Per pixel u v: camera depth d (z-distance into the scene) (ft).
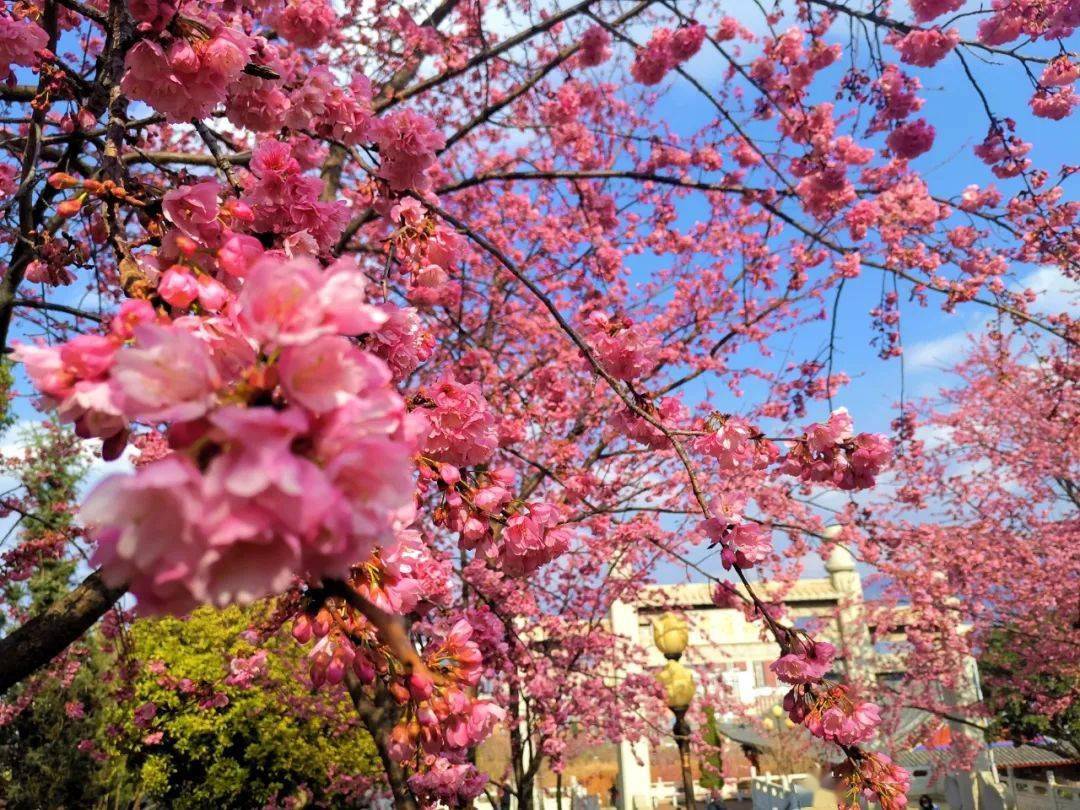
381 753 10.56
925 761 57.26
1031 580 38.01
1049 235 19.01
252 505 2.33
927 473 41.55
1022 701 46.55
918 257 20.03
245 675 25.11
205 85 6.49
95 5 12.79
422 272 9.29
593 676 27.94
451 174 27.02
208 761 46.65
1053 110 16.35
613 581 29.07
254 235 6.72
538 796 47.52
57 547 25.52
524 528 7.95
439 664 5.83
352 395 2.65
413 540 6.08
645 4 18.37
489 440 7.84
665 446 10.14
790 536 30.07
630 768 56.03
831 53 17.97
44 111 9.34
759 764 60.59
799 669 7.82
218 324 3.15
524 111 24.23
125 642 25.96
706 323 28.37
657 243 28.17
